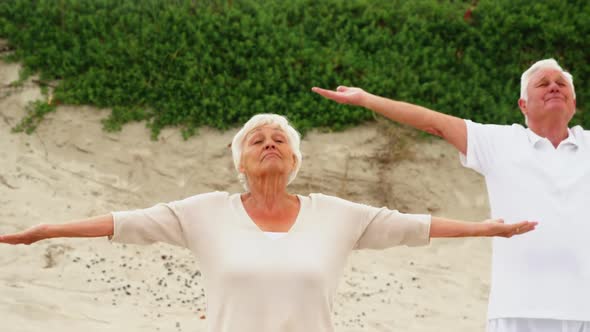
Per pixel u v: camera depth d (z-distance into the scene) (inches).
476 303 301.7
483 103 383.9
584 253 162.1
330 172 363.6
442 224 151.7
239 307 140.3
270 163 150.1
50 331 247.6
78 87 378.0
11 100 375.6
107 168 360.8
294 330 140.4
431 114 175.6
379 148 370.6
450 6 419.2
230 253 143.4
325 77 384.5
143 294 286.8
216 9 408.8
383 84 383.9
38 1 399.9
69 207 338.0
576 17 409.7
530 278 162.9
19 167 352.5
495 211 172.4
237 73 389.4
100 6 403.2
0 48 389.7
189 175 362.0
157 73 381.7
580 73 401.7
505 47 404.5
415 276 318.3
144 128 372.8
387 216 152.6
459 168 370.3
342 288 304.7
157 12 402.3
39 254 301.7
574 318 160.1
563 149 172.7
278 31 402.0
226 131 375.2
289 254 143.1
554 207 164.6
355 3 418.9
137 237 148.1
